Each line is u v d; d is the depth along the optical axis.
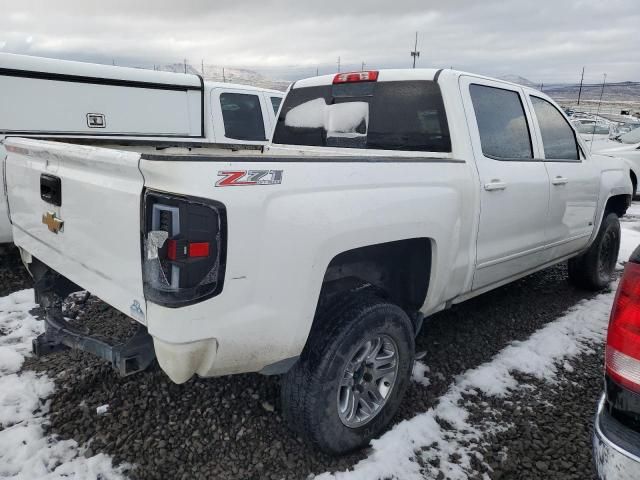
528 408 2.98
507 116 3.53
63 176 2.38
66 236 2.44
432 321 4.18
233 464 2.45
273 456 2.50
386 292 2.69
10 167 3.00
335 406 2.36
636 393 1.58
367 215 2.34
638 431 1.58
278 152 3.98
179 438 2.63
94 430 2.67
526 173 3.50
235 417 2.80
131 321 3.63
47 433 2.64
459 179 2.92
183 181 1.79
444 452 2.57
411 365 2.75
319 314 2.40
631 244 7.07
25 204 2.85
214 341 1.95
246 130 7.29
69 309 3.58
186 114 6.65
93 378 3.12
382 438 2.63
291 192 2.08
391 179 2.51
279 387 3.11
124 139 3.54
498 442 2.67
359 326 2.36
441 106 3.11
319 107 3.79
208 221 1.83
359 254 2.68
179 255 1.80
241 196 1.91
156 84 6.27
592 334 4.01
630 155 10.82
